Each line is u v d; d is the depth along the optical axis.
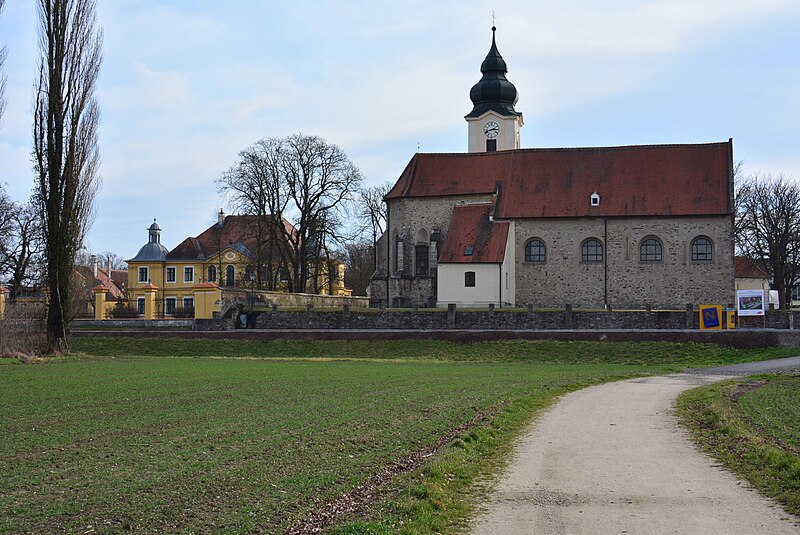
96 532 12.74
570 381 39.78
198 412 26.17
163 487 15.55
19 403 28.27
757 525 13.66
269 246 91.00
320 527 13.39
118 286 145.75
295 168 89.62
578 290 77.25
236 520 13.52
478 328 65.50
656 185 77.81
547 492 16.17
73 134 55.75
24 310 56.25
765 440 21.28
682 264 75.62
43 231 55.66
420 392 32.94
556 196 79.00
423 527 13.32
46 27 55.12
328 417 25.16
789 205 93.06
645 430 24.23
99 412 26.03
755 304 62.72
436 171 83.06
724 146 79.06
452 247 75.81
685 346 57.53
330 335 64.75
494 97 94.06
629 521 13.97
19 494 14.94
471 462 18.98
